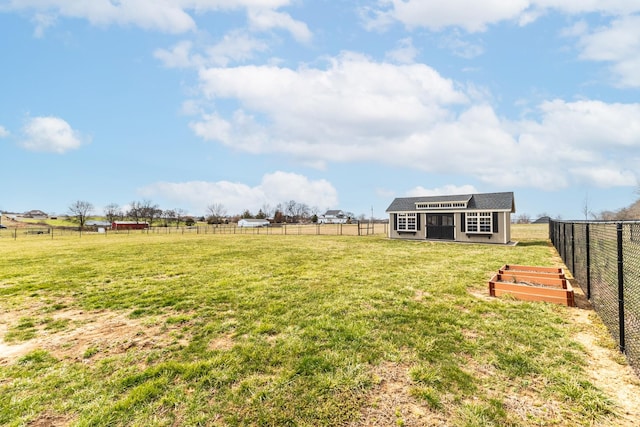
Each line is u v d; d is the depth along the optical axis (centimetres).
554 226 1606
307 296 632
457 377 307
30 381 316
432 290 665
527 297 586
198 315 530
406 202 2348
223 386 299
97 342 424
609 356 351
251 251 1514
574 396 273
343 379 306
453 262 1077
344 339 405
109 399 280
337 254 1355
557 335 411
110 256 1389
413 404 265
